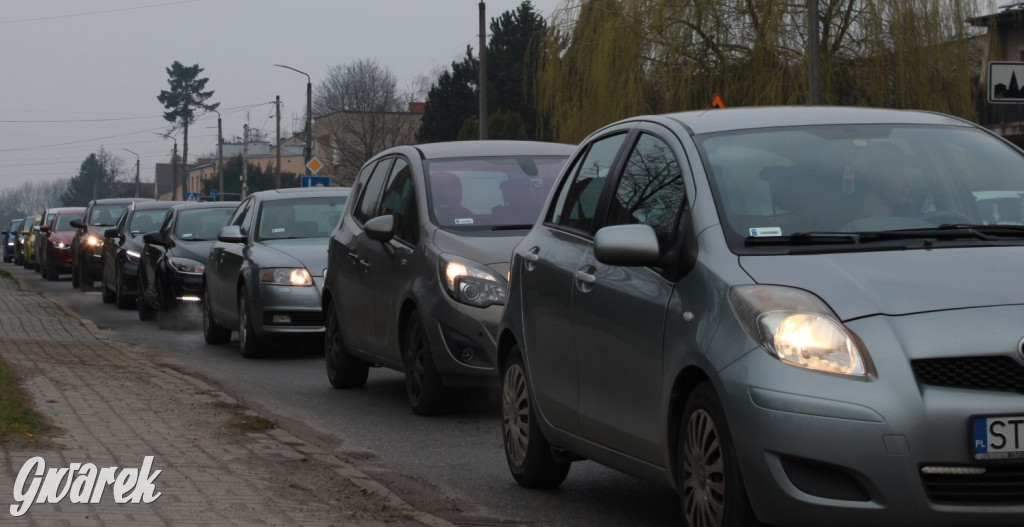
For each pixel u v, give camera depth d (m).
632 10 49.75
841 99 47.72
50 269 54.94
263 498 9.29
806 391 6.94
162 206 37.56
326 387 18.22
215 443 11.77
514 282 10.97
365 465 11.91
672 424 8.06
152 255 30.33
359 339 16.92
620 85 49.88
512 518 9.62
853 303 7.20
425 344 14.66
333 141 139.50
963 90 47.38
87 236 45.16
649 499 10.37
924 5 46.81
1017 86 25.06
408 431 14.09
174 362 20.88
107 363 19.08
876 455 6.79
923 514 6.79
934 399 6.83
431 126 117.12
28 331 25.31
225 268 23.73
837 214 8.30
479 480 11.28
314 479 10.37
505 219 15.36
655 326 8.23
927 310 7.13
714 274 7.77
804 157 8.81
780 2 47.28
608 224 9.58
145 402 14.20
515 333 10.79
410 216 15.72
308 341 22.23
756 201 8.32
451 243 14.78
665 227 8.65
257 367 20.95
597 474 11.54
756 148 8.86
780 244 7.89
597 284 9.17
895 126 9.35
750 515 7.24
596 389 9.16
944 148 9.16
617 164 9.89
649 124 9.77
